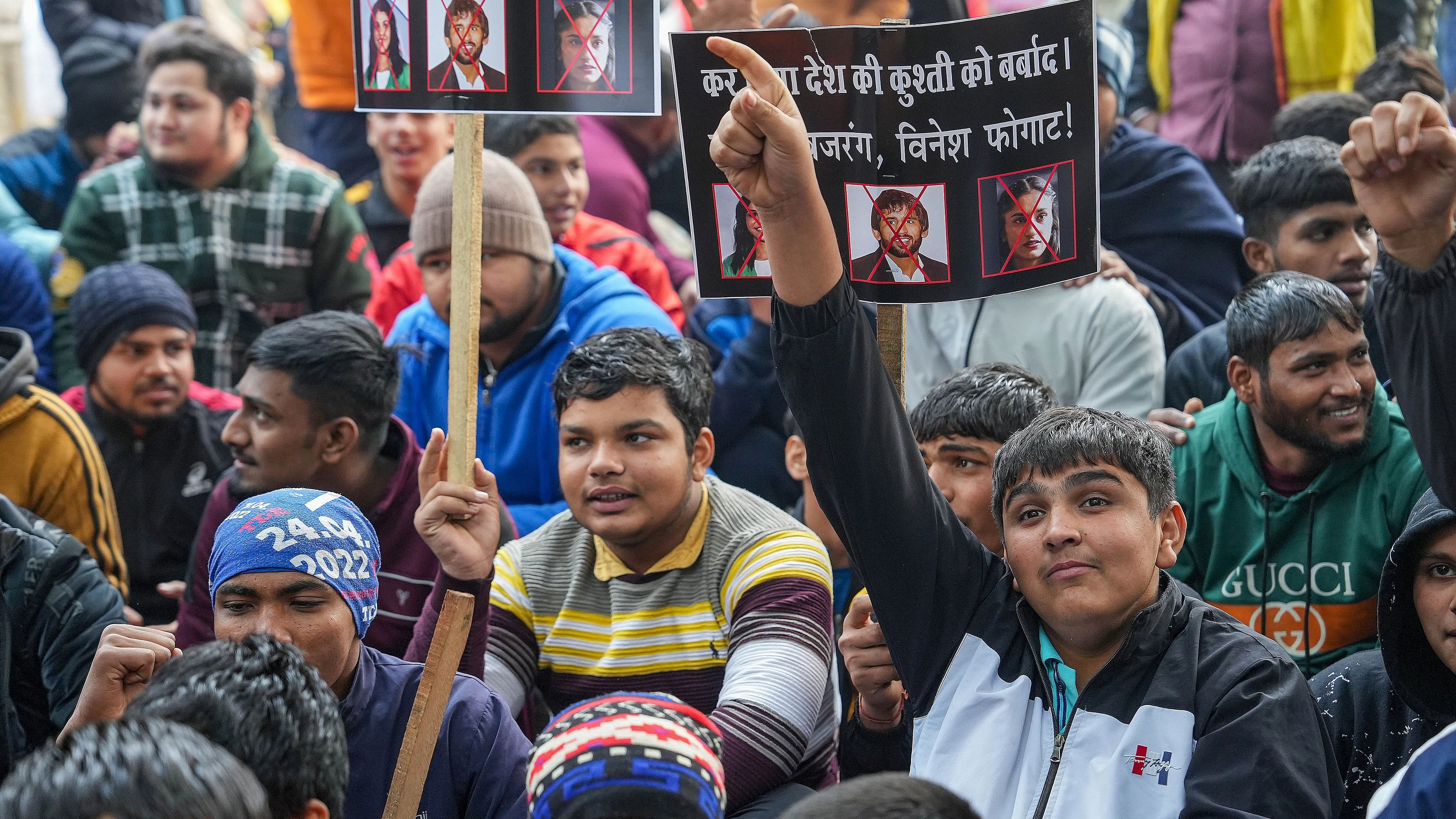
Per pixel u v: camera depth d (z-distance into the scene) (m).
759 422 4.39
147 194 4.75
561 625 2.84
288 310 4.80
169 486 4.13
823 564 2.73
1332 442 3.20
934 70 2.44
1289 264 3.95
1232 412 3.42
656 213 5.58
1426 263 2.19
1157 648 2.20
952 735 2.26
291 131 6.96
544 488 3.93
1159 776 2.09
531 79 2.51
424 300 4.23
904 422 2.33
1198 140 5.23
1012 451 2.29
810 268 2.17
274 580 2.30
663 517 2.74
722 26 4.53
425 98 2.53
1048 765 2.19
